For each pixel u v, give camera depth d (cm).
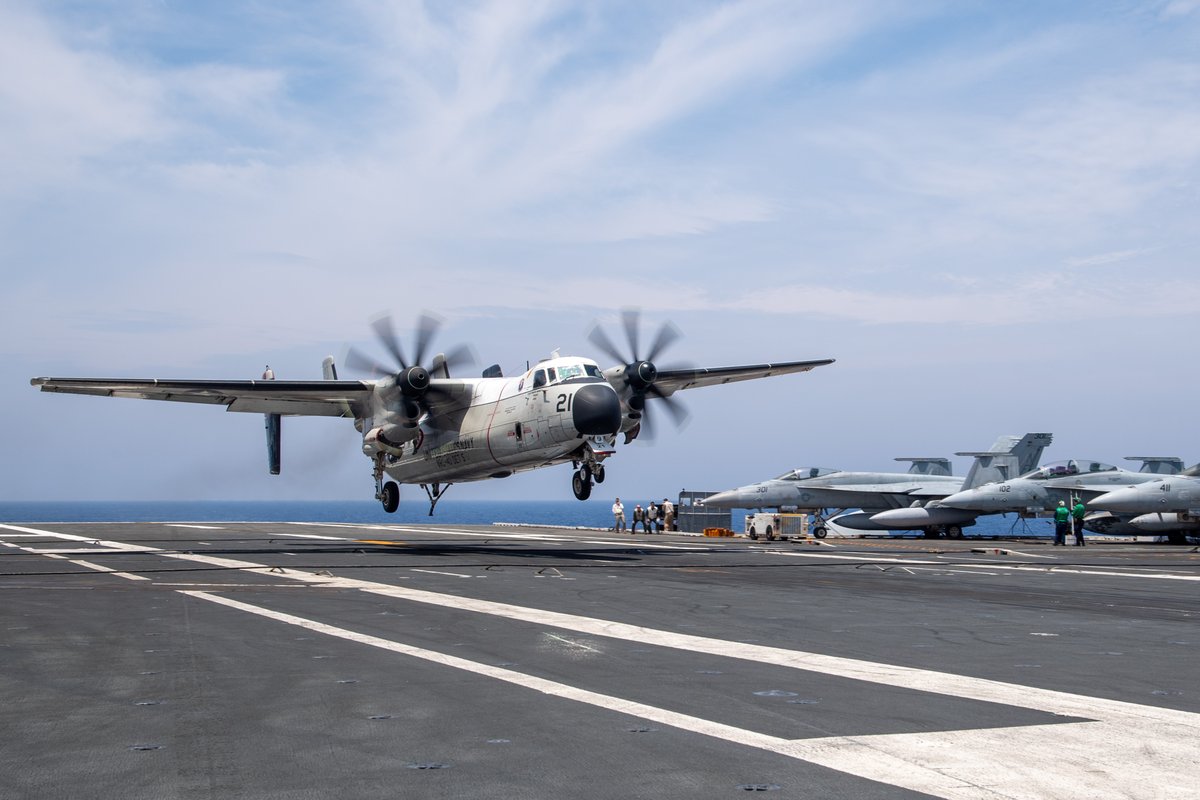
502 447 2852
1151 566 2641
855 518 5859
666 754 617
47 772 571
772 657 987
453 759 604
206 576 1889
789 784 555
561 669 908
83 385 2748
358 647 1027
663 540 4284
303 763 594
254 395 2986
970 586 1908
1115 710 749
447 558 2520
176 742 641
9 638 1086
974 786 552
